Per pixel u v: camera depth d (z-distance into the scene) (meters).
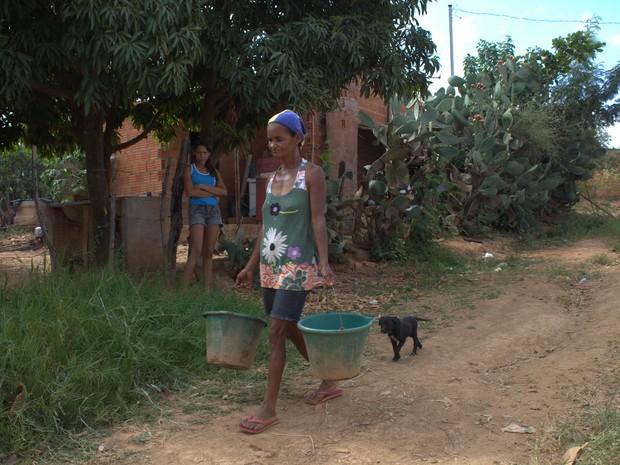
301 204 3.75
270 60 7.18
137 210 7.85
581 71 16.88
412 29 8.68
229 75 7.24
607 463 2.96
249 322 3.81
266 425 3.71
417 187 11.07
